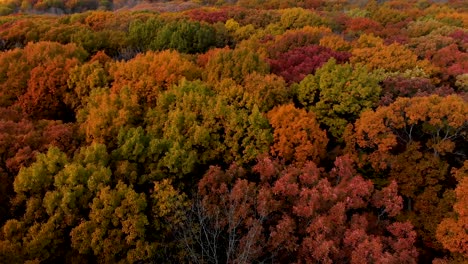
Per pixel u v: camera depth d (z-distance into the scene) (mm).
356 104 26062
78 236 16203
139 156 20938
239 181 17719
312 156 22188
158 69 29016
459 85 31234
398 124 22203
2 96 29531
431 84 30000
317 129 23094
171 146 21500
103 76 29594
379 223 18531
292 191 17047
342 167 19641
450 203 20391
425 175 22031
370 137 22312
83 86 29359
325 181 17859
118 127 23266
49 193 17109
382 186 22922
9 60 32125
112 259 16438
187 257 16203
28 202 17219
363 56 35531
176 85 27781
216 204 17750
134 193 17406
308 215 15930
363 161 23266
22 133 22359
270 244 16234
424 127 22625
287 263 16672
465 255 16047
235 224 16719
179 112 23453
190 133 22938
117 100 25875
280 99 26484
